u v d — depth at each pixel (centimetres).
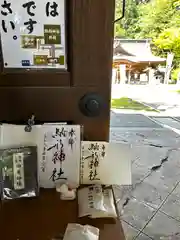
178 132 309
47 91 83
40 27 76
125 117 354
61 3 74
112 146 85
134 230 165
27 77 80
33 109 84
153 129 315
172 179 217
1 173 79
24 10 74
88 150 84
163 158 248
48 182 85
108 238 69
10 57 78
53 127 81
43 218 75
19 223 73
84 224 73
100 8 75
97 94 84
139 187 205
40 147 82
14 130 80
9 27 75
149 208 184
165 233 163
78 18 76
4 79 80
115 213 76
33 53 78
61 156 83
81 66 81
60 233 70
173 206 187
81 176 85
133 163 238
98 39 79
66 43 78
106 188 86
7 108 83
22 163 80
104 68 82
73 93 84
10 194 80
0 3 73
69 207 79
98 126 88
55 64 80
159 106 410
